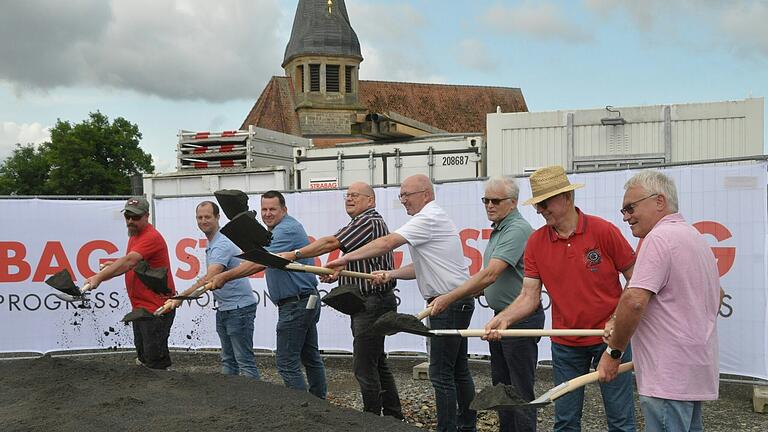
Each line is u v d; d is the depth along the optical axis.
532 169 11.81
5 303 8.27
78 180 46.97
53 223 8.41
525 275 4.21
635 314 3.16
